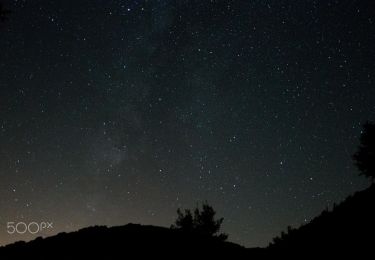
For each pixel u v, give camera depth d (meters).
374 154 16.67
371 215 12.23
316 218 14.12
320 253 10.76
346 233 11.56
